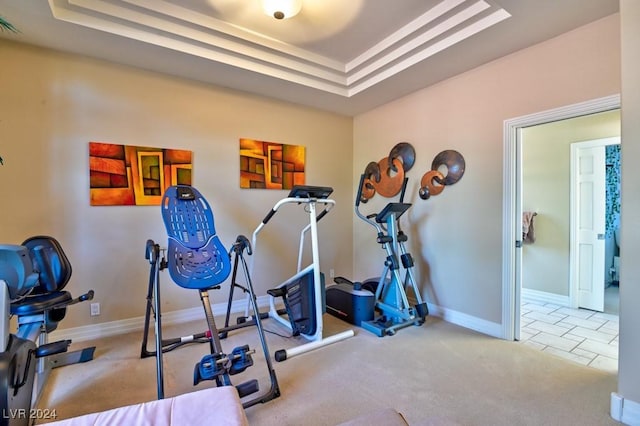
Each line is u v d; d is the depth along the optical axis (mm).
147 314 2529
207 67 3064
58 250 2352
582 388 2119
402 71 3168
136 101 3076
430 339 2912
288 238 4086
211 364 1880
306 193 2744
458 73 3225
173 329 3131
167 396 2047
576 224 3836
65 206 2795
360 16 2584
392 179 4016
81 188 2854
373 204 4367
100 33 2463
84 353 2512
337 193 4551
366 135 4484
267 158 3877
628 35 1733
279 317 3277
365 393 2072
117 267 3018
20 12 2188
